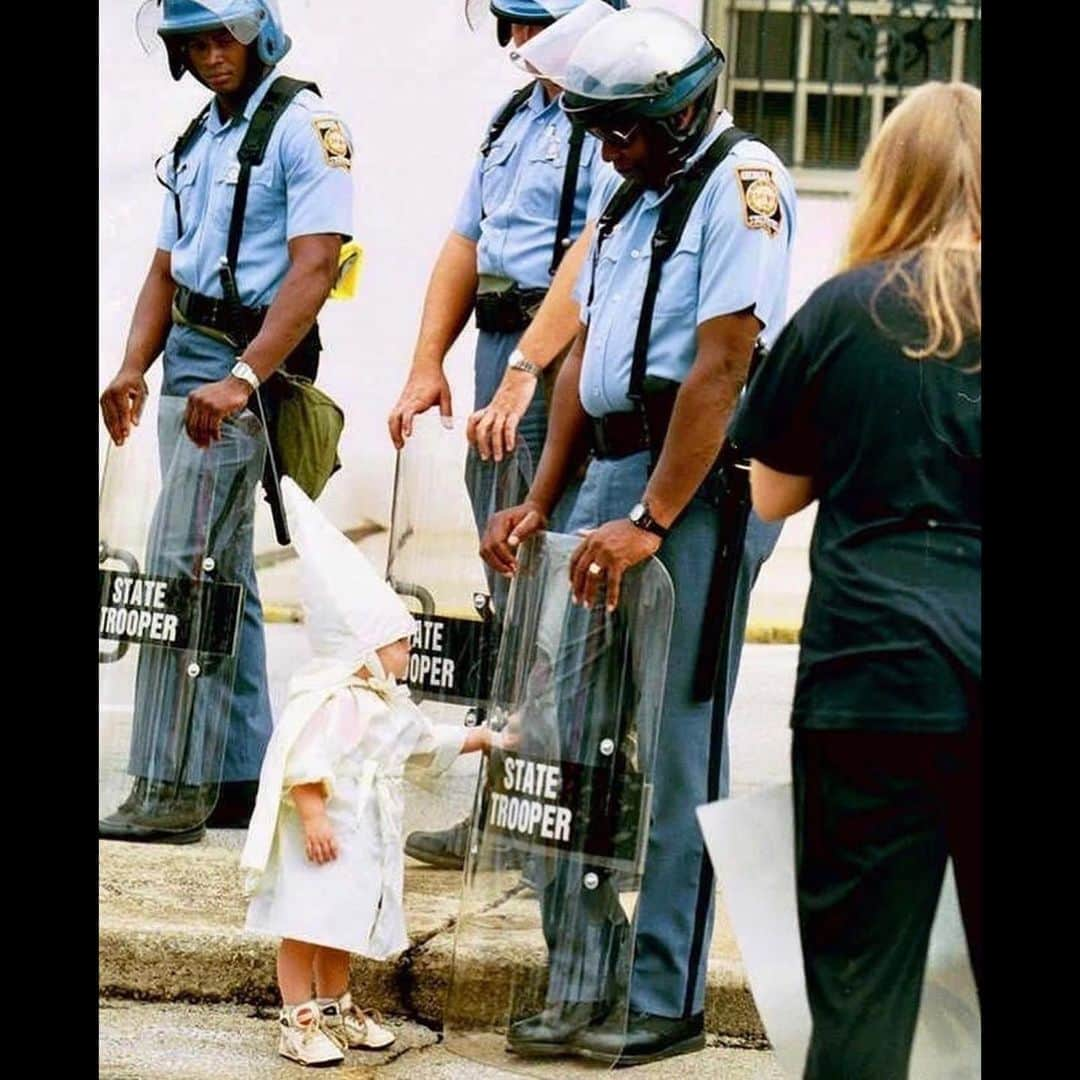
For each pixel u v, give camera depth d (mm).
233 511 9375
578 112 7340
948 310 6395
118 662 9320
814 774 6465
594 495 7621
